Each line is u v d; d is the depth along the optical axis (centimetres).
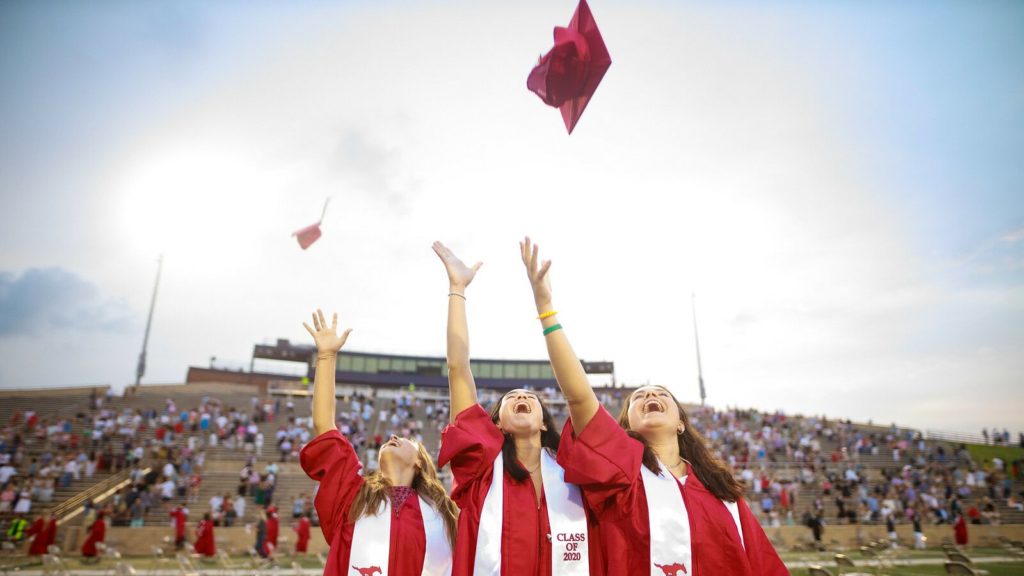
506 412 414
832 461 3641
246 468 2689
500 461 397
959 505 2941
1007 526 2769
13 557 2017
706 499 386
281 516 2505
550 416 436
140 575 1659
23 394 4012
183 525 2172
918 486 3266
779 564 385
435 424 4044
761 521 2628
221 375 5519
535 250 387
